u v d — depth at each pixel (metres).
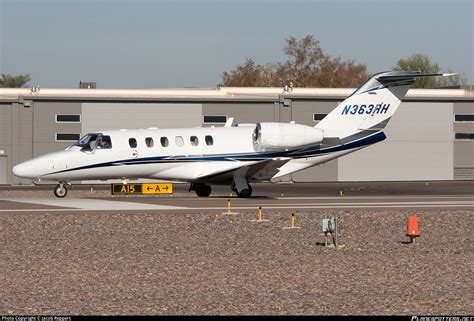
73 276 53.75
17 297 47.22
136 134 113.94
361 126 119.62
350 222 81.06
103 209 90.69
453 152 189.25
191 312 43.41
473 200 108.38
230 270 56.09
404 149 187.00
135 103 175.88
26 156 172.38
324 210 90.44
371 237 72.25
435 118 188.25
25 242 68.31
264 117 180.75
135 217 83.06
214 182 115.62
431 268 57.09
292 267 57.41
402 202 103.88
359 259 61.03
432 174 188.50
